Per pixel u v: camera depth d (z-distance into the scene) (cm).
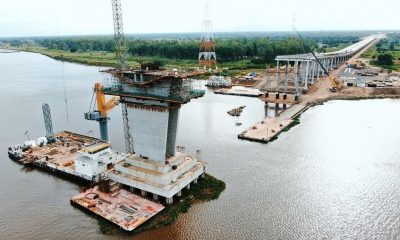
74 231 6881
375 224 6900
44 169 9681
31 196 8281
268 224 6969
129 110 8431
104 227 6956
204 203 7788
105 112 10575
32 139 12250
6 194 8381
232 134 12538
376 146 11006
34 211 7625
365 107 16275
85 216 7400
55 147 10969
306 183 8594
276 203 7712
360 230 6731
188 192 8200
